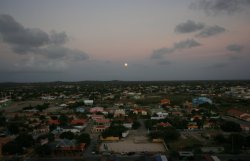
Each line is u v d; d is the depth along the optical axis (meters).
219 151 97.75
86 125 158.38
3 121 157.75
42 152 96.19
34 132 140.38
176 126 142.38
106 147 105.44
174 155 92.56
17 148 98.88
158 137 116.31
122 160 90.31
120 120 163.00
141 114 186.75
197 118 158.75
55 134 132.62
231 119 171.62
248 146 101.56
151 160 89.31
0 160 91.12
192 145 106.25
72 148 100.12
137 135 129.00
